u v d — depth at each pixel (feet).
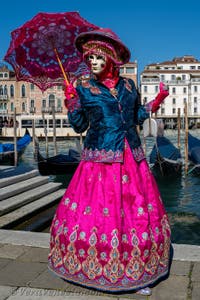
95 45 10.03
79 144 64.34
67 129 136.36
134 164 9.97
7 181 24.14
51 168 56.59
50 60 13.34
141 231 9.55
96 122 9.95
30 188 24.89
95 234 9.50
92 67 10.16
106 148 9.82
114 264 9.38
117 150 9.80
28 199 22.82
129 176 9.85
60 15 12.02
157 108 10.64
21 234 14.69
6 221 19.66
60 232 10.05
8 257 12.48
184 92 229.86
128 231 9.53
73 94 10.40
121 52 10.21
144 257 9.50
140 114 10.63
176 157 58.70
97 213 9.61
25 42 12.80
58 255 10.10
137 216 9.63
